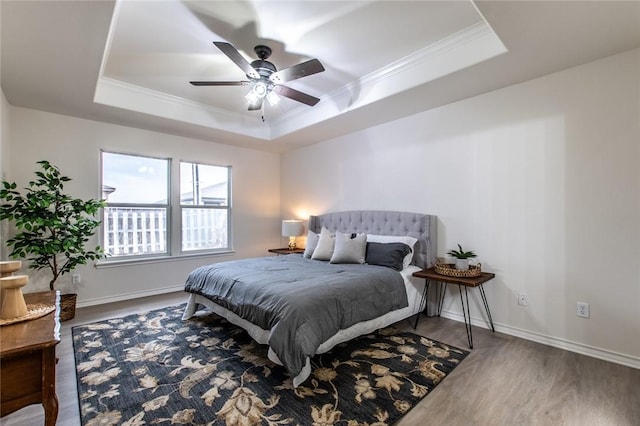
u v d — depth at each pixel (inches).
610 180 93.4
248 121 183.8
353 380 81.9
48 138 141.1
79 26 78.5
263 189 224.5
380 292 108.5
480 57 96.9
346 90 141.6
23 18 74.6
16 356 45.8
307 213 208.4
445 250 134.4
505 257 116.0
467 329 117.2
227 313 110.7
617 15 72.8
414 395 75.0
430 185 139.9
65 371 86.3
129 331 115.7
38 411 69.6
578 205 99.4
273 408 70.1
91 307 146.8
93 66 99.4
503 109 116.6
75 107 135.0
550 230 105.3
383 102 131.3
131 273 163.9
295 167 218.7
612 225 93.2
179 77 131.3
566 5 69.5
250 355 96.5
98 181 154.4
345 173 181.3
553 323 104.4
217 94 149.9
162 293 173.3
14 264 60.6
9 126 129.6
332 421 65.6
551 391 76.9
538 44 86.4
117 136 160.4
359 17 91.2
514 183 113.9
